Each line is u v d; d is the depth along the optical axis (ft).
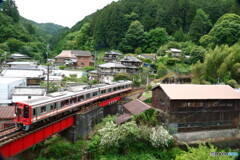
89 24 310.86
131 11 293.84
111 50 241.76
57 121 61.82
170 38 239.71
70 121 69.77
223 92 82.99
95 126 81.10
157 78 156.25
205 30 236.84
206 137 76.84
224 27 186.50
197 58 172.14
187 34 245.24
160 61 190.39
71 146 66.49
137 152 64.90
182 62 180.45
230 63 118.93
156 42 239.50
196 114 77.30
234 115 82.64
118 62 179.11
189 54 197.98
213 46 184.44
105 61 218.38
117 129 64.95
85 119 72.90
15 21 280.92
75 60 217.15
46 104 57.82
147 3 294.46
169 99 73.46
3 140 45.16
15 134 48.75
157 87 84.79
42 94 89.76
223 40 186.29
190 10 260.83
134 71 165.68
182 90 79.82
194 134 76.38
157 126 70.90
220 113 80.59
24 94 88.17
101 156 63.10
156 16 269.03
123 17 272.72
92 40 278.67
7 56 194.49
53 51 311.06
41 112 55.93
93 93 86.38
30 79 126.00
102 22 274.16
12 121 62.28
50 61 240.12
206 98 75.51
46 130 57.82
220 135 79.10
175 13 270.26
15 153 47.52
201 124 78.38
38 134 54.75
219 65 122.93
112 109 105.40
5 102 86.94
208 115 79.05
